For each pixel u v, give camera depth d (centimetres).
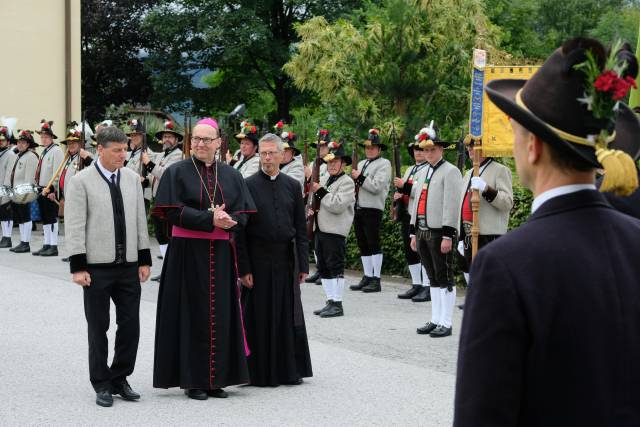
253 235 651
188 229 601
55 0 2142
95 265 580
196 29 2877
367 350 755
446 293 815
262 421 543
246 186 635
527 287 188
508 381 186
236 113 1112
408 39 1473
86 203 580
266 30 2778
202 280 598
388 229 1253
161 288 605
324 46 1811
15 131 1928
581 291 188
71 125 1449
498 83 217
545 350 187
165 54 3036
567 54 195
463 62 1552
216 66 3031
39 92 2133
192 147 619
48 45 2139
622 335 189
